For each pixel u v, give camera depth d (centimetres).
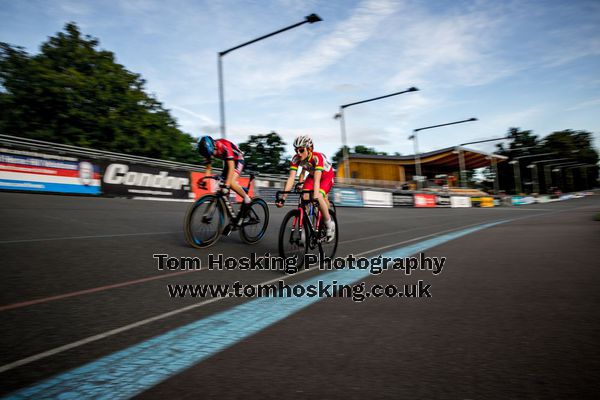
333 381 132
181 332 186
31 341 173
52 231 481
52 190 952
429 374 136
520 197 4809
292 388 127
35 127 2094
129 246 418
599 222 827
